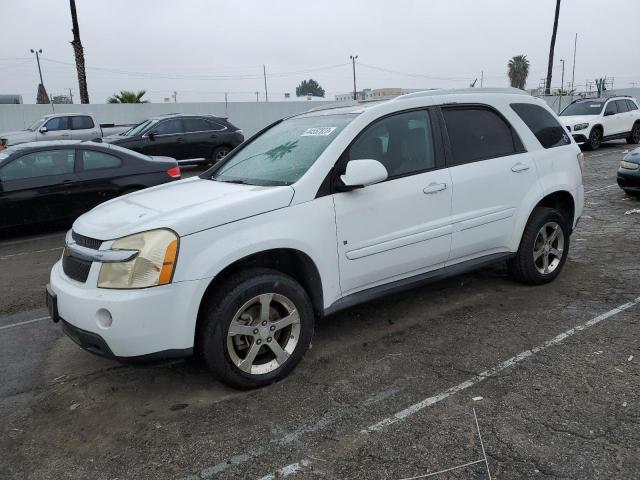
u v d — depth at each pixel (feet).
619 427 10.01
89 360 14.11
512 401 11.06
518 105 17.08
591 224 26.22
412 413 10.84
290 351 12.32
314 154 13.21
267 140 15.80
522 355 13.03
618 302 15.99
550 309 15.74
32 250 26.50
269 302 11.83
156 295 10.61
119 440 10.49
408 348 13.71
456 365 12.72
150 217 11.50
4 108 74.38
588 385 11.51
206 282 10.98
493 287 17.76
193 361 13.64
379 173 12.54
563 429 10.04
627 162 31.01
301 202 12.28
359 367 12.85
